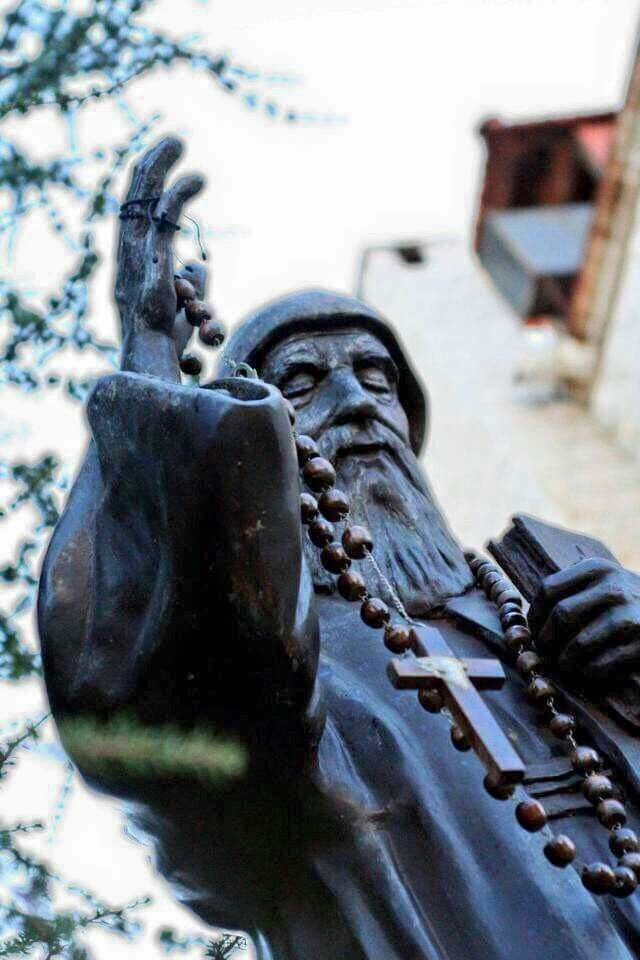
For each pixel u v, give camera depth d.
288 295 4.79
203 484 3.41
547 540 4.32
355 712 3.91
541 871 3.75
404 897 3.67
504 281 15.77
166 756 3.63
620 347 14.80
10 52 5.21
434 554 4.45
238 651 3.49
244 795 3.68
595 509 14.05
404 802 3.77
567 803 3.93
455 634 4.28
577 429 14.70
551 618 4.09
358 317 4.75
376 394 4.71
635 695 4.04
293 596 3.48
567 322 15.10
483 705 3.56
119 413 3.59
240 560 3.43
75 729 3.66
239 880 3.79
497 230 15.78
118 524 3.70
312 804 3.70
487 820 3.79
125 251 4.09
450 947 3.65
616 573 4.12
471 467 14.72
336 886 3.70
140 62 5.19
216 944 4.00
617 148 14.52
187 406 3.44
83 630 3.69
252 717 3.58
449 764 3.87
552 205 15.91
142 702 3.60
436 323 15.66
